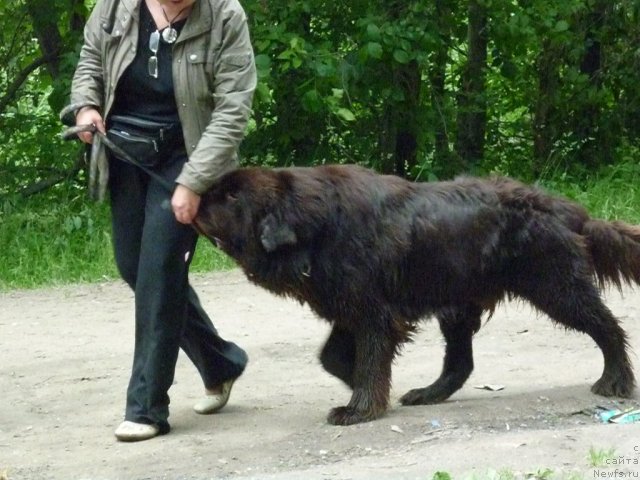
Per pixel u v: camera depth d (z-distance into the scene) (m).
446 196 6.74
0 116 14.57
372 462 5.89
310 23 14.02
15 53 14.80
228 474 5.91
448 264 6.69
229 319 9.92
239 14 6.29
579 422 6.56
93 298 11.09
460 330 7.13
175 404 7.37
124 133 6.35
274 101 14.25
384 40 13.20
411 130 14.65
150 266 6.39
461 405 6.97
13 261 12.43
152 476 5.95
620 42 16.11
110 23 6.38
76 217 12.91
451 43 14.87
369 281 6.49
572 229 6.90
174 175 6.38
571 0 14.51
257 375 8.11
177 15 6.24
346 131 14.96
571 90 16.02
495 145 16.56
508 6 14.23
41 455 6.46
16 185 14.23
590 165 16.14
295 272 6.38
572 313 6.86
